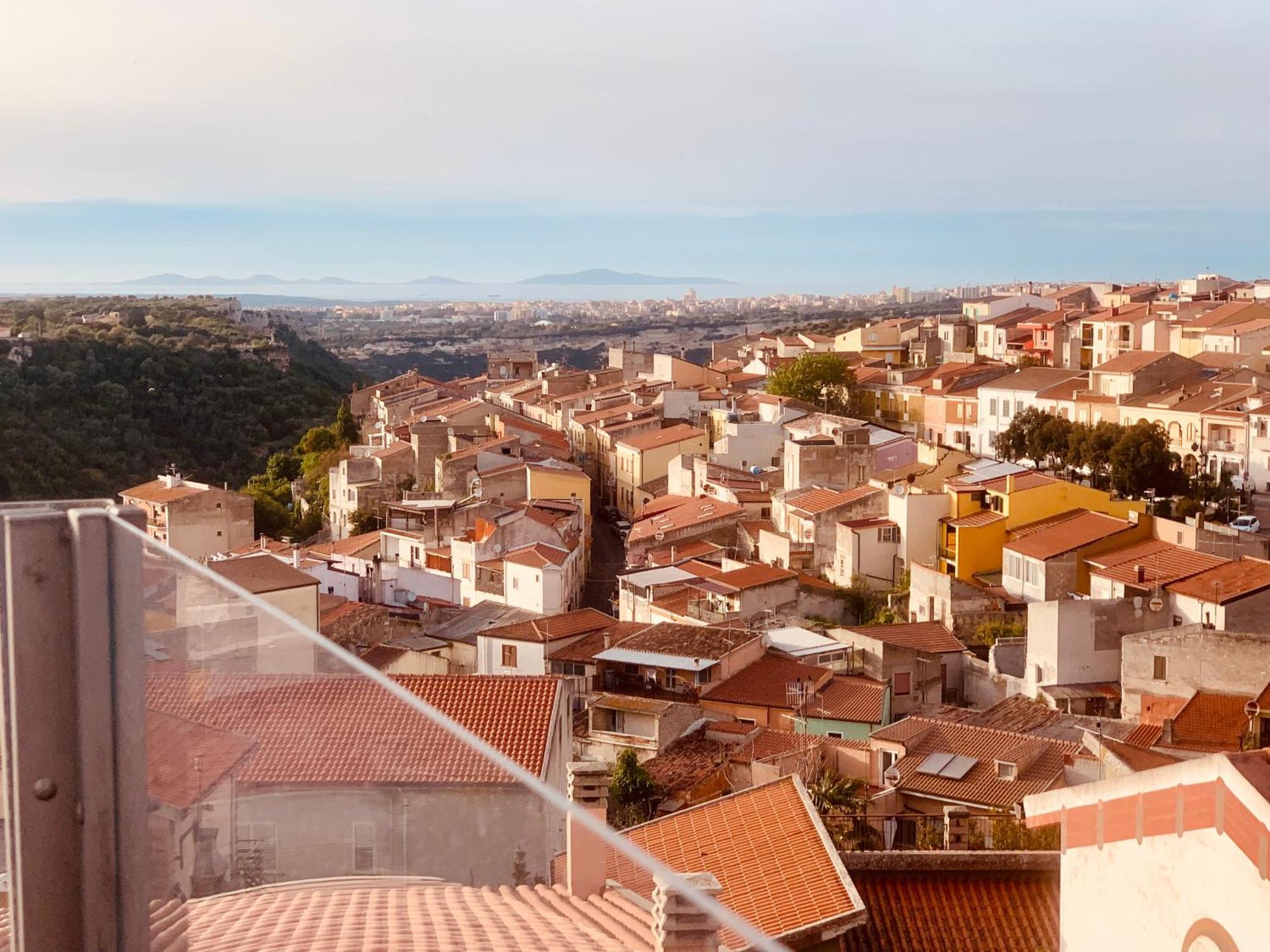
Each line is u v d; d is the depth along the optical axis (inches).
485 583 3410.4
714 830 924.0
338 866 310.8
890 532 3321.9
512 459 4658.0
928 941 831.1
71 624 241.6
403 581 3513.8
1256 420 4229.8
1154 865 423.5
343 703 258.7
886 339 7667.3
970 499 3255.4
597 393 6432.1
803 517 3499.0
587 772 855.7
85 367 5979.3
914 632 2647.6
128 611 245.0
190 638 250.5
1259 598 2317.9
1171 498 3976.4
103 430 5689.0
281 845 283.3
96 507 253.0
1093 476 4237.2
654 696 2456.9
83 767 241.8
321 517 5132.9
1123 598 2427.4
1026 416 4584.2
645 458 4936.0
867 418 5940.0
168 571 248.1
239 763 258.8
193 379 6550.2
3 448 5172.2
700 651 2470.5
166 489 4207.7
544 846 453.4
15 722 237.9
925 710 2297.0
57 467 5246.1
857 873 891.4
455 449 4926.2
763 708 2332.7
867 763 1920.5
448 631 3031.5
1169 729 1879.9
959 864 884.6
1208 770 394.3
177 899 255.3
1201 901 396.8
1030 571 2903.5
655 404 5792.3
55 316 7544.3
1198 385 4729.3
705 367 7308.1
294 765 264.1
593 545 4547.2
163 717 248.5
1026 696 2402.8
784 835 888.3
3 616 238.1
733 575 3127.5
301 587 2497.5
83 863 243.8
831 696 2346.2
